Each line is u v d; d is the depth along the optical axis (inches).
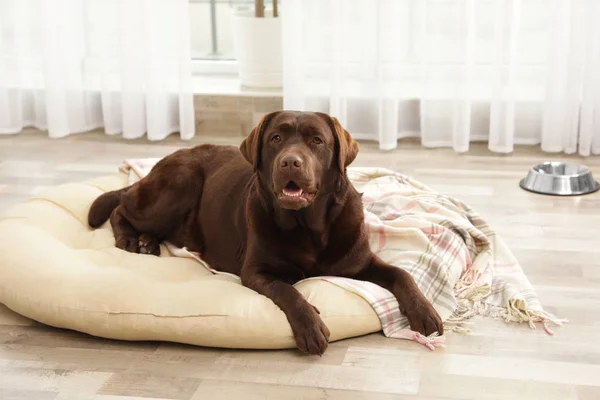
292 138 95.0
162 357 93.5
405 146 185.0
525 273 115.8
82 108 198.8
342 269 101.8
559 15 167.3
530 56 177.5
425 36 176.4
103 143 191.6
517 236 129.7
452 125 181.0
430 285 104.9
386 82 177.3
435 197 130.5
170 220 119.5
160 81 188.9
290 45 181.0
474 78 181.5
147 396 85.5
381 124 179.8
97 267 108.3
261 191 99.9
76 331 100.2
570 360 91.3
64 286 98.6
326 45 181.3
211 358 93.0
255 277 99.7
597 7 164.9
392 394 85.0
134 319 94.1
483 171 165.0
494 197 148.8
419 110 188.2
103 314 95.0
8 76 197.0
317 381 87.7
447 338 96.9
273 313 93.3
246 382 87.7
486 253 114.7
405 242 113.0
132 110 192.1
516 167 167.3
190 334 93.1
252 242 101.7
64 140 194.4
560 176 150.6
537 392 85.0
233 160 118.0
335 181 99.0
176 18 184.4
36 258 105.0
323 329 91.8
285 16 179.6
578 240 127.7
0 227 116.9
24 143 192.1
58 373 90.4
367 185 137.7
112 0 189.2
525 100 179.9
